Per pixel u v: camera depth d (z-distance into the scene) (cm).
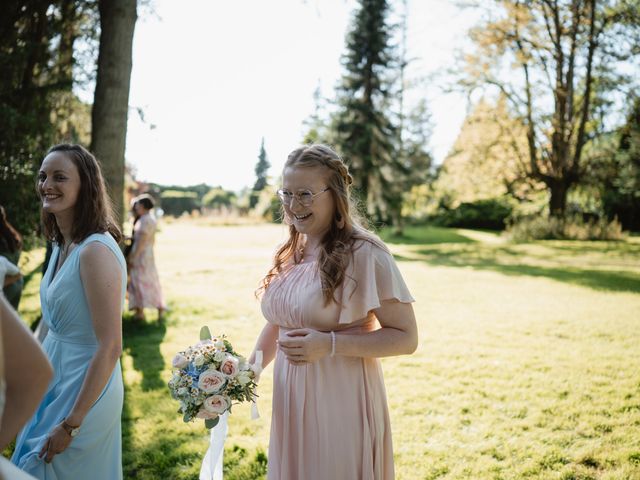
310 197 189
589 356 547
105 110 582
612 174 2169
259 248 1856
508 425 374
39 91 696
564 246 2011
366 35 2380
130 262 658
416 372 496
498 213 3453
